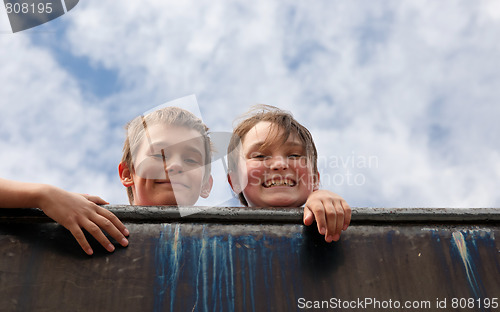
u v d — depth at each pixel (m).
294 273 1.15
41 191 1.21
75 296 1.07
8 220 1.20
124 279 1.11
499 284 1.18
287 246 1.21
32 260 1.12
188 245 1.19
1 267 1.10
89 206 1.22
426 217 1.30
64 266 1.12
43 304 1.05
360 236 1.25
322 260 1.19
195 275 1.13
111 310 1.05
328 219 1.25
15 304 1.04
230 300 1.09
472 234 1.29
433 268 1.20
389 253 1.22
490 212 1.32
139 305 1.07
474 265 1.22
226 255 1.17
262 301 1.10
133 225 1.23
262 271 1.15
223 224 1.24
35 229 1.19
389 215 1.29
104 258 1.15
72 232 1.17
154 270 1.13
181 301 1.08
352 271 1.17
